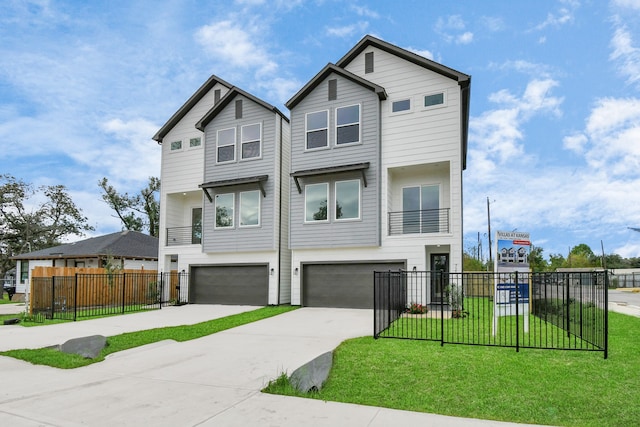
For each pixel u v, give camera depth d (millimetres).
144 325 11516
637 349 7285
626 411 4715
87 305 15969
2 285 29016
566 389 5352
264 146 17062
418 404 5070
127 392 5582
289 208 16375
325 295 15570
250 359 7297
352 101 15539
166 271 19062
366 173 15023
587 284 9453
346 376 6129
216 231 17531
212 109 17922
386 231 14672
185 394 5473
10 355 7879
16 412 4852
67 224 36438
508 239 9477
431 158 14312
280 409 4902
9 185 31812
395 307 12047
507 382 5621
